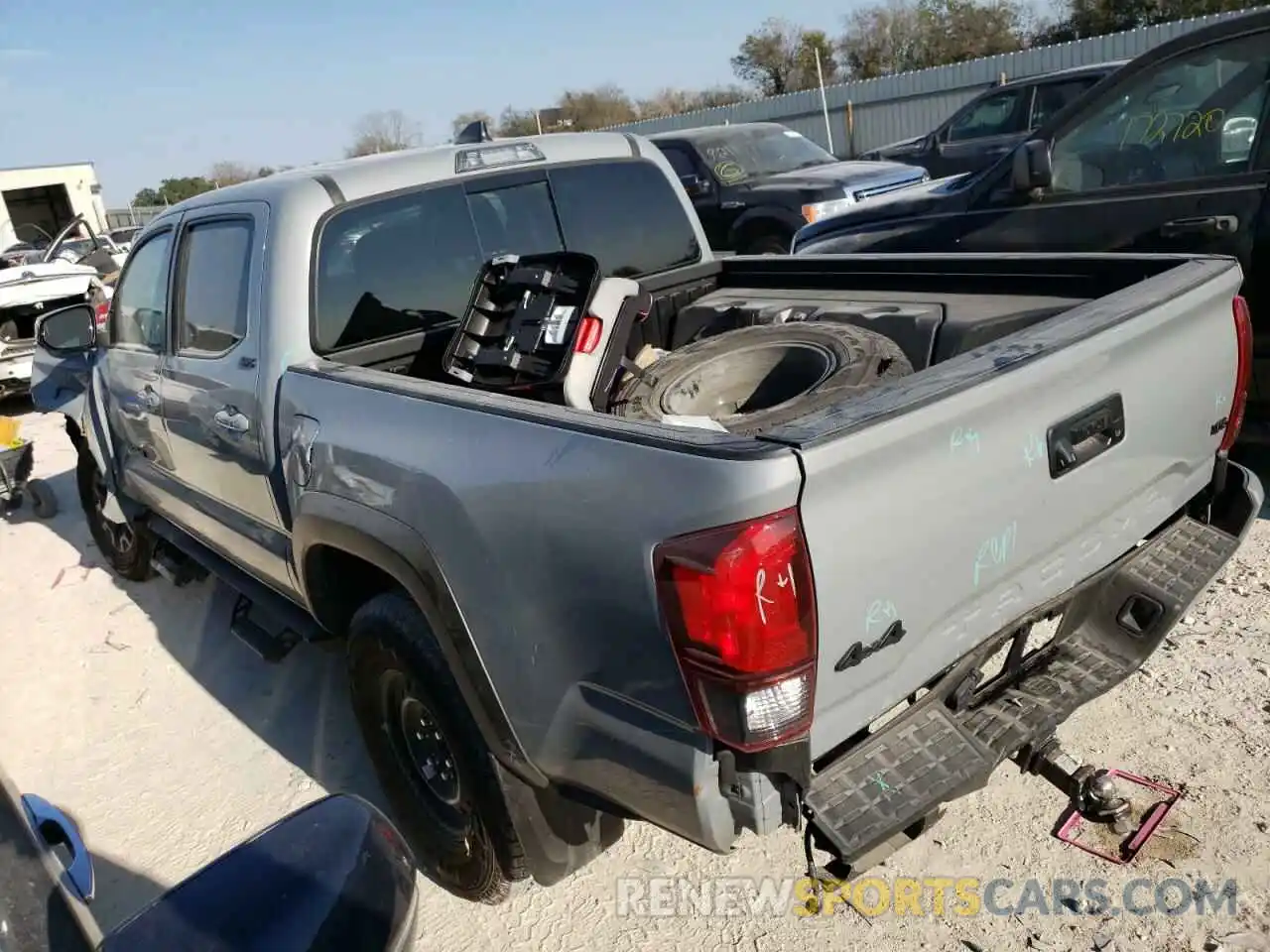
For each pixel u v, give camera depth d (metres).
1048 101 12.16
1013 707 2.35
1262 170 4.32
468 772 2.45
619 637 1.96
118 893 3.10
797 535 1.75
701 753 1.90
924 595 2.02
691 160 11.17
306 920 1.29
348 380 2.76
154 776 3.71
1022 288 3.31
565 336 2.92
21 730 4.16
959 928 2.54
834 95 24.30
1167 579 2.60
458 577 2.29
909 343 3.24
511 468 2.13
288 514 3.18
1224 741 3.01
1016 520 2.19
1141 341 2.42
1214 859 2.61
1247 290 4.37
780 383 3.03
